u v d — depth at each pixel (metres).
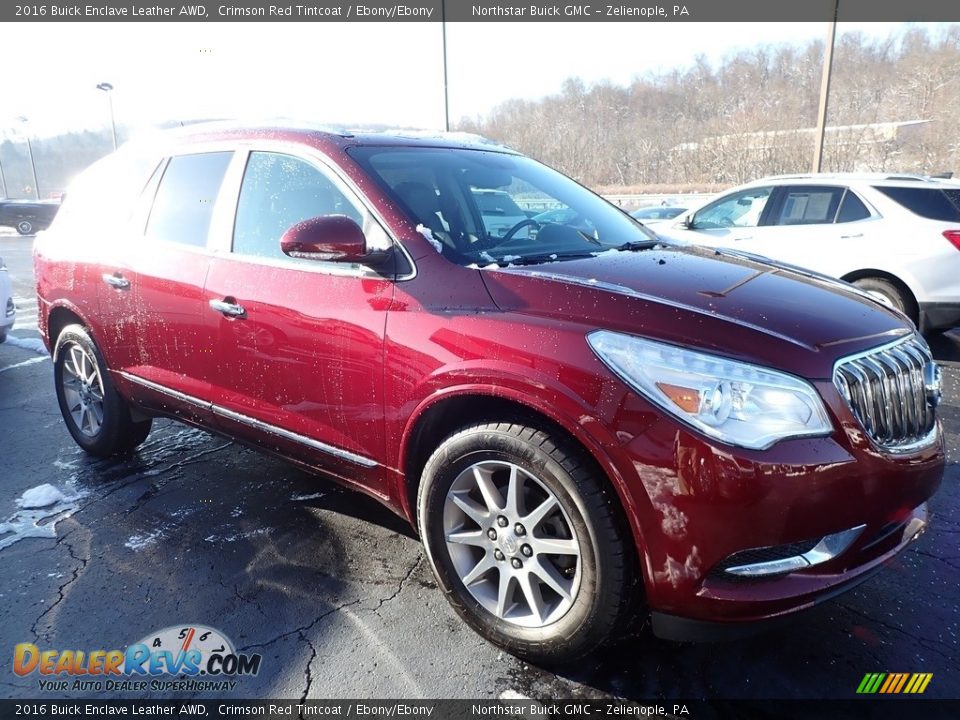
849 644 2.42
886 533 2.20
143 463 4.01
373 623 2.54
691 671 2.29
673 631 2.07
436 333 2.35
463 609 2.43
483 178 3.19
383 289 2.54
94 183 3.98
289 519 3.31
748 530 1.90
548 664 2.30
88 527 3.24
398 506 2.67
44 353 6.79
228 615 2.58
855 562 2.12
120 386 3.71
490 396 2.21
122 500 3.53
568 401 2.04
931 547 3.05
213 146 3.32
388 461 2.58
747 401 1.94
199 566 2.91
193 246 3.23
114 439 3.94
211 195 3.24
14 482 3.75
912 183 6.52
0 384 5.68
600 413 2.00
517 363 2.14
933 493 2.30
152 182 3.54
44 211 27.02
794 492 1.91
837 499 1.97
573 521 2.09
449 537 2.41
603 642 2.15
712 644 2.43
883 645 2.41
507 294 2.32
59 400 4.20
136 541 3.11
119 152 3.93
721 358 1.98
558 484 2.09
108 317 3.62
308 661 2.34
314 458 2.88
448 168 3.11
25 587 2.75
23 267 15.38
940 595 2.70
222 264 3.07
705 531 1.91
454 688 2.22
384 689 2.22
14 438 4.42
